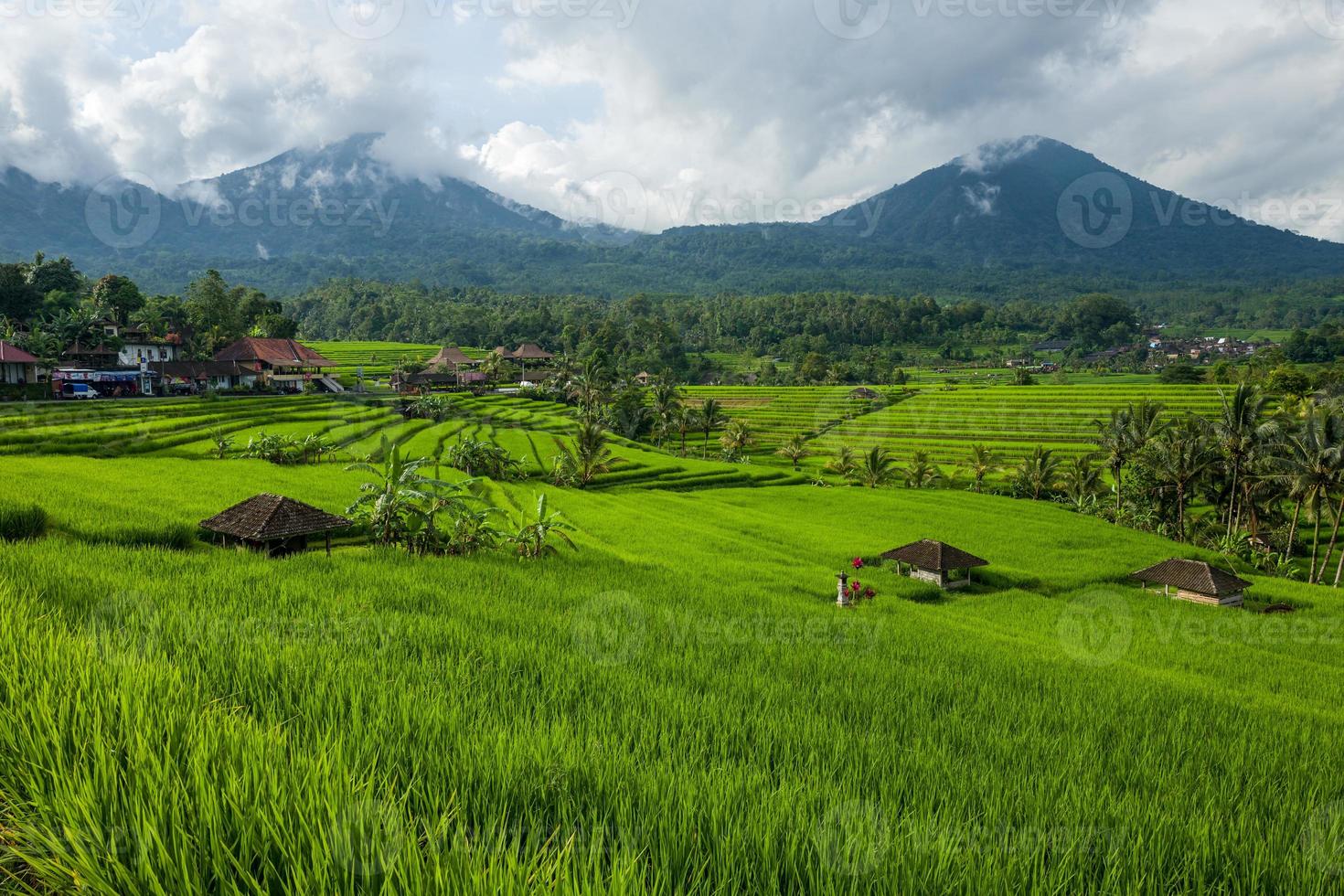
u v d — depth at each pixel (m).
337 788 3.37
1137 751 9.19
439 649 9.17
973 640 19.91
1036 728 9.69
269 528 19.12
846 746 6.84
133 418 52.41
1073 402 102.88
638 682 8.55
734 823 3.98
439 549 22.58
